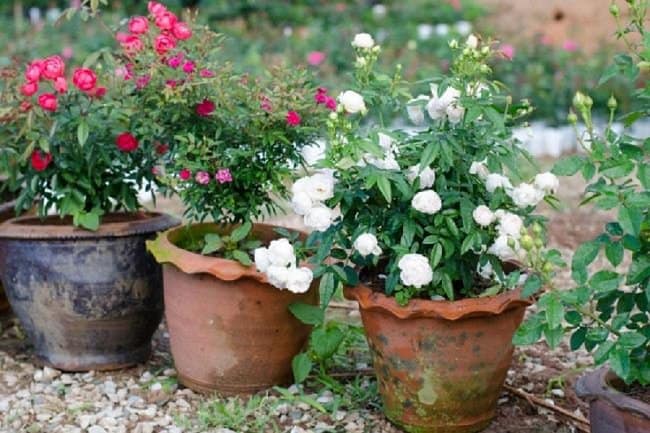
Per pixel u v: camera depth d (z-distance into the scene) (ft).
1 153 12.69
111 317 12.62
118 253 12.45
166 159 12.72
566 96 32.42
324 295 10.43
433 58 34.06
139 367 13.14
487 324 10.25
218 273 11.23
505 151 10.57
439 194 10.44
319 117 12.06
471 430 10.84
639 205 8.67
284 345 11.85
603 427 8.99
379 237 10.61
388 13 38.91
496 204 10.25
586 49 37.40
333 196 10.46
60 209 12.59
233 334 11.60
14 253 12.51
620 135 9.29
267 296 11.43
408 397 10.65
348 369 12.81
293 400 11.63
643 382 9.23
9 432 11.16
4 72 12.51
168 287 11.97
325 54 33.42
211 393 12.00
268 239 12.75
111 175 13.01
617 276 8.91
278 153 12.00
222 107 11.75
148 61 12.00
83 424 11.32
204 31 12.44
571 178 27.84
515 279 9.77
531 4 39.50
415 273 9.86
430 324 10.19
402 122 23.71
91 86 11.95
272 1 38.83
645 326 9.29
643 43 8.93
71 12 12.98
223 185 11.90
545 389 12.42
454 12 39.22
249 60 32.07
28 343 13.98
